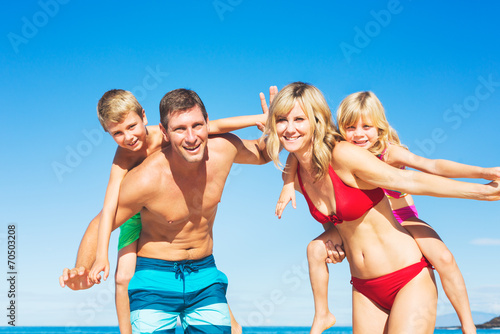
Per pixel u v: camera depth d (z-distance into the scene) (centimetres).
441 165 390
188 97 394
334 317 429
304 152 382
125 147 459
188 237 443
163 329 438
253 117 465
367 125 438
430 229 407
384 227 389
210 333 442
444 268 383
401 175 358
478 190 344
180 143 391
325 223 440
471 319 380
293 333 9212
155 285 438
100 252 407
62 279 402
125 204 423
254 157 476
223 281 473
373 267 391
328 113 378
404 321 370
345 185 378
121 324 459
